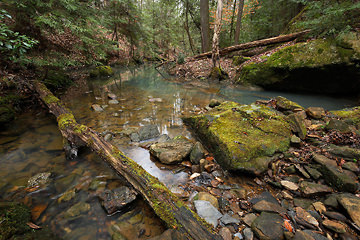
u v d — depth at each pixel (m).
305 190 2.01
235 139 2.80
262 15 14.38
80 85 7.88
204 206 1.87
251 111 3.60
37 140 3.22
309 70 5.88
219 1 8.80
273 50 8.80
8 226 1.55
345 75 5.45
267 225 1.60
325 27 6.12
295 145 2.80
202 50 13.64
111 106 5.28
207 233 1.51
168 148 2.91
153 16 22.02
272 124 3.17
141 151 3.07
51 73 6.95
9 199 1.97
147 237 1.62
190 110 5.07
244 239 1.55
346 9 4.86
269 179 2.32
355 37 5.39
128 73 12.34
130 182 2.08
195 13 15.98
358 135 2.71
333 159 2.34
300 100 5.64
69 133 2.90
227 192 2.14
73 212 1.86
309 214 1.73
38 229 1.65
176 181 2.37
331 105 5.04
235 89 7.55
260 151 2.58
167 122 4.28
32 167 2.53
